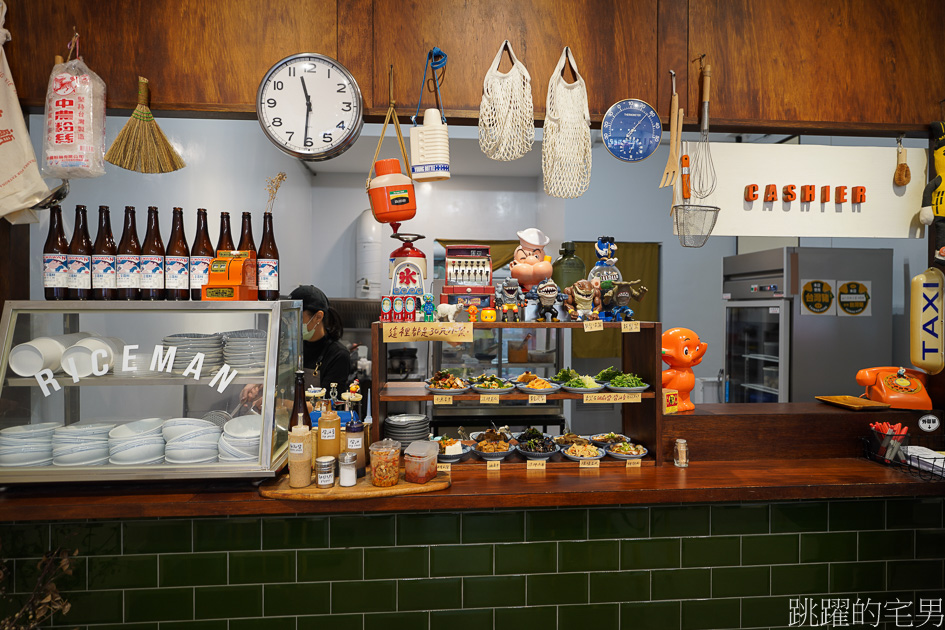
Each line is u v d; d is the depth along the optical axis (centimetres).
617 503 179
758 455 217
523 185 614
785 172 223
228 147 353
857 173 227
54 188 193
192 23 196
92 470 165
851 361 359
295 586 185
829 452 220
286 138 191
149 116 191
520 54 207
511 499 174
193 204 313
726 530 199
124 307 171
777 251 368
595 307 208
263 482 176
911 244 356
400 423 201
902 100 220
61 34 192
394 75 204
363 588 188
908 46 220
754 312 400
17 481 163
